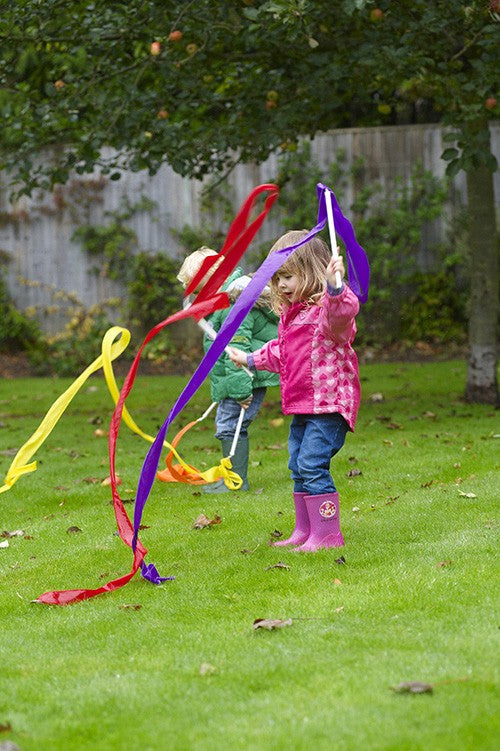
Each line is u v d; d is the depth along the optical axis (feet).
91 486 18.97
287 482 18.31
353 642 9.65
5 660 9.92
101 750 7.58
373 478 17.90
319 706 8.09
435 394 29.14
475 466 18.22
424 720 7.72
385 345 41.88
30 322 43.68
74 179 43.21
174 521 15.75
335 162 42.09
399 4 20.77
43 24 21.34
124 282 43.19
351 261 13.79
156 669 9.36
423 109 46.62
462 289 41.73
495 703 7.93
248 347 16.98
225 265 12.14
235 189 42.42
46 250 43.68
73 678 9.27
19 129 24.34
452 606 10.54
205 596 11.70
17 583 12.97
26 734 8.04
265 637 10.04
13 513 17.33
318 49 22.43
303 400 13.21
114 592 12.20
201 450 22.22
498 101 20.89
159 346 42.39
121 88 23.70
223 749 7.41
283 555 13.12
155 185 42.88
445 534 13.67
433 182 41.29
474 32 20.52
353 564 12.53
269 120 23.79
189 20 21.58
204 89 23.84
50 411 12.54
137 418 27.58
